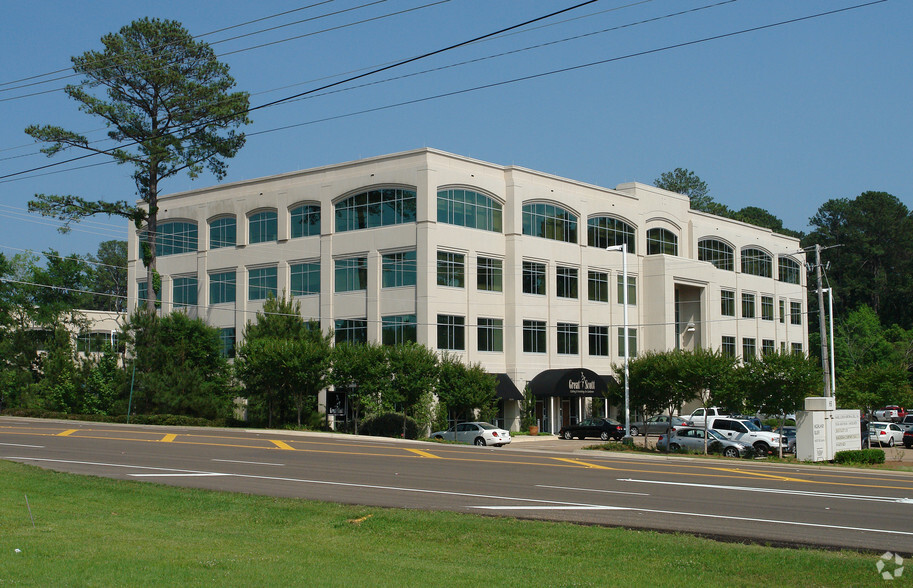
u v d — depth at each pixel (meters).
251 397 56.69
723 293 77.94
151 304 59.22
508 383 58.16
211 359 58.97
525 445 50.94
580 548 13.36
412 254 55.91
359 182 58.66
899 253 123.50
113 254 135.88
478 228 58.66
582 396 62.84
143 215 58.44
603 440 54.84
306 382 51.56
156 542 13.25
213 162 58.66
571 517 17.03
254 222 64.94
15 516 15.47
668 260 69.38
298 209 62.28
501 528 14.94
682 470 29.16
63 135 53.94
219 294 66.31
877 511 18.39
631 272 69.38
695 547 13.45
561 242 63.50
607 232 67.56
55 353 63.09
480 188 58.84
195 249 68.38
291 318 56.12
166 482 22.66
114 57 54.84
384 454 32.91
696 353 45.50
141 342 57.84
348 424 54.78
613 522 16.45
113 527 14.67
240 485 22.14
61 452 31.09
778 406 43.03
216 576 10.70
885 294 120.50
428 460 30.52
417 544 13.77
